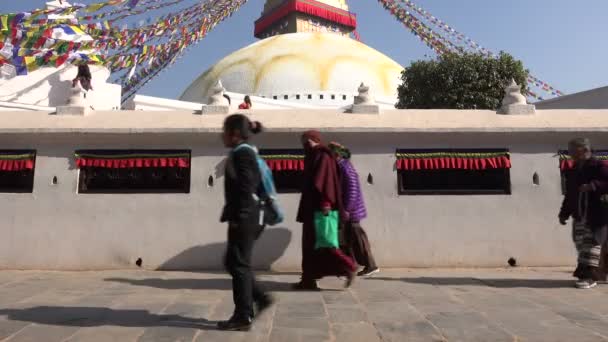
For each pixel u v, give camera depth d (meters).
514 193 7.82
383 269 7.54
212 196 7.72
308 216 5.69
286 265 7.59
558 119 8.18
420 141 7.88
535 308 4.59
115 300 4.95
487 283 6.12
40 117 8.17
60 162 7.74
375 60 37.44
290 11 48.84
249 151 3.93
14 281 6.24
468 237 7.72
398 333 3.69
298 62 34.47
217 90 8.61
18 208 7.62
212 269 7.54
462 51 25.39
